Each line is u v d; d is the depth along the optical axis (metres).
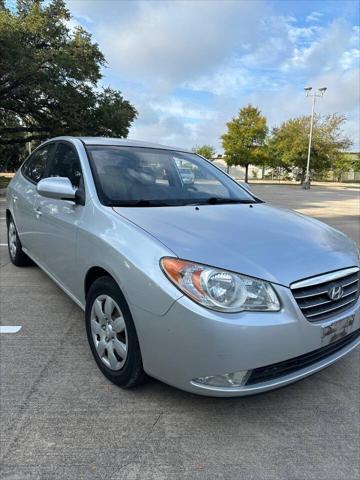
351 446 2.23
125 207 2.86
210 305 2.08
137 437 2.23
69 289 3.27
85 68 23.48
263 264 2.26
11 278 4.93
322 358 2.42
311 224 3.10
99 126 25.06
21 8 23.44
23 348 3.18
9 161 44.38
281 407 2.56
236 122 43.09
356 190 32.28
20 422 2.31
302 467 2.07
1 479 1.92
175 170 3.68
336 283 2.42
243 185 4.12
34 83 21.61
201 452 2.15
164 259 2.22
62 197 3.04
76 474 1.97
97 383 2.72
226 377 2.11
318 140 40.69
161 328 2.18
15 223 4.94
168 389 2.67
